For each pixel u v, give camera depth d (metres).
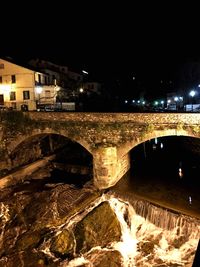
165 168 31.53
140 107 47.59
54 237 19.09
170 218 19.66
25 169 29.59
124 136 24.12
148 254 18.22
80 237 19.17
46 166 32.50
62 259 17.95
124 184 25.92
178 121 22.09
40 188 26.61
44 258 17.88
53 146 37.50
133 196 22.84
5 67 40.31
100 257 17.94
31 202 23.36
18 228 20.73
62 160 34.31
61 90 45.75
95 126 24.98
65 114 26.20
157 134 22.91
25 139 28.81
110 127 24.47
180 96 56.91
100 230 19.59
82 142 25.75
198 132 21.52
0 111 29.47
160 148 42.91
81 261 17.75
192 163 33.66
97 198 23.27
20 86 39.94
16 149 30.33
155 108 47.75
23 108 40.06
